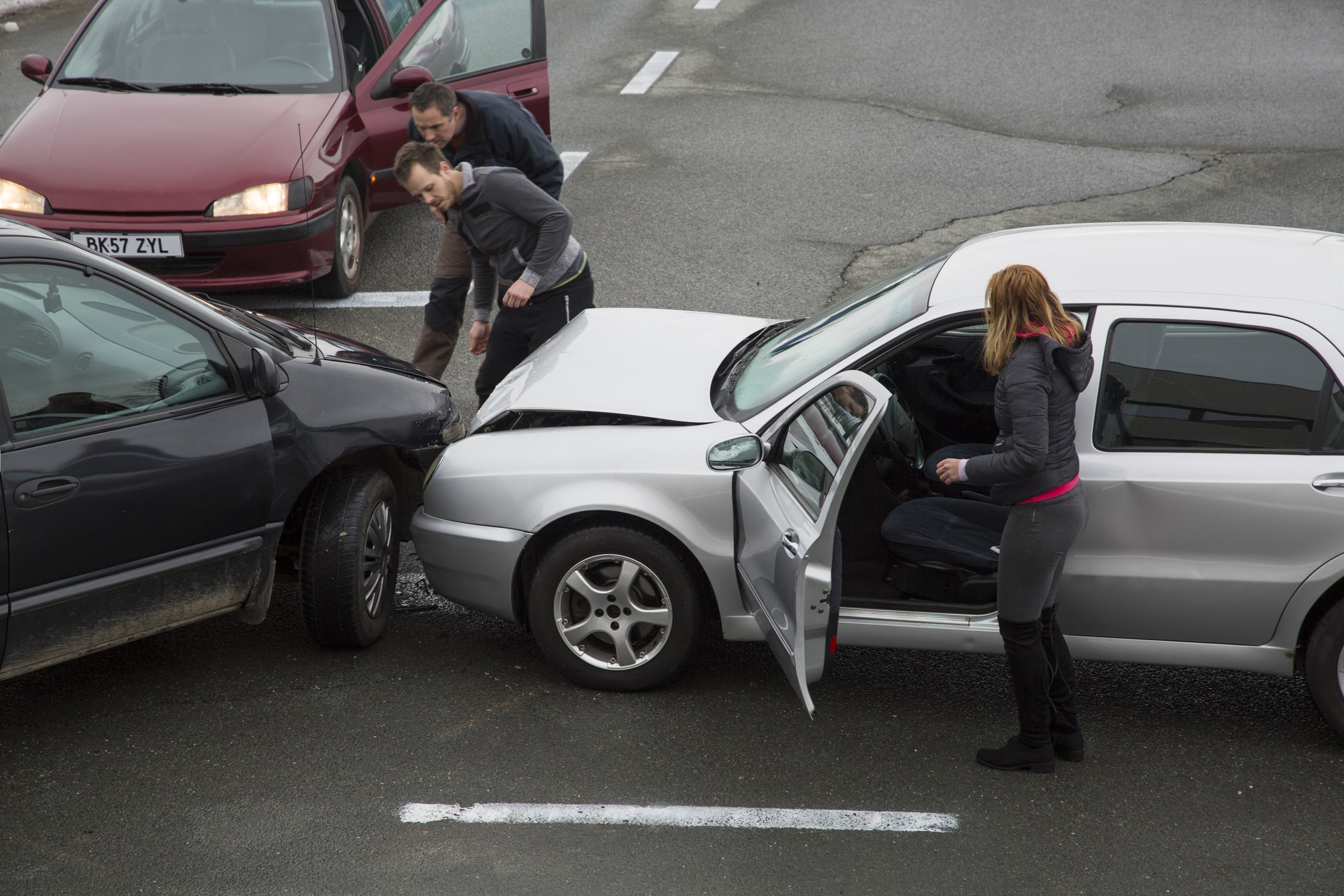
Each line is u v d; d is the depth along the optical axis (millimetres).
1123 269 9844
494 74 19969
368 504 10969
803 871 8578
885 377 11289
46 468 9070
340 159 18438
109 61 19375
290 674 10891
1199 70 31703
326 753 9789
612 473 10195
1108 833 8977
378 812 9125
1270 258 9898
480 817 9086
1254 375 9297
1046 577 8953
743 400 10602
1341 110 28250
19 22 36406
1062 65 32531
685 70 32844
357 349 12195
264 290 19688
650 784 9469
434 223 22828
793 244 21297
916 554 10125
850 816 9141
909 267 11516
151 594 9875
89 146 17438
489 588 10711
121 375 9656
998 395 8711
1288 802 9305
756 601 9602
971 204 23031
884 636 9961
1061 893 8383
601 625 10508
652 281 19703
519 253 13328
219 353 10250
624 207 23188
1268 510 9219
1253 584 9398
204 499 9961
